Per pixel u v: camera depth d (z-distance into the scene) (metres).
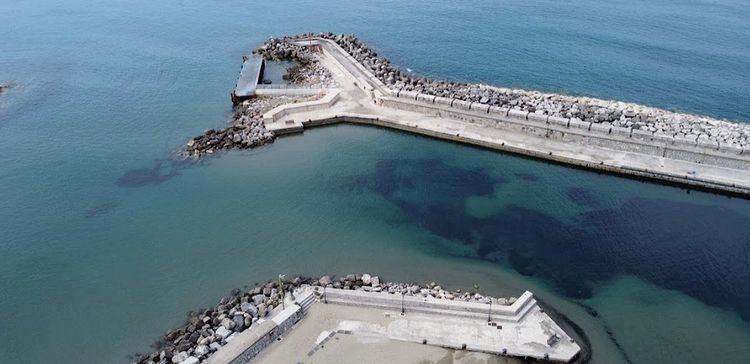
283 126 72.50
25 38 117.44
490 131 70.25
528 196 58.50
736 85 87.50
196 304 44.19
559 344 38.47
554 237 51.91
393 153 67.81
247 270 47.88
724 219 54.25
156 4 145.88
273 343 38.81
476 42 109.56
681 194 58.69
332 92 81.56
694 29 115.88
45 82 92.81
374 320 40.78
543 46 106.50
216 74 95.31
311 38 106.50
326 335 39.22
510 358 37.56
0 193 60.69
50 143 72.00
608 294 44.78
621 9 132.50
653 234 52.09
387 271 47.31
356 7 139.12
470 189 59.94
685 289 45.50
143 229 54.06
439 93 77.62
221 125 75.88
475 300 42.78
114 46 111.19
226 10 138.38
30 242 52.59
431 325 40.19
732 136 64.62
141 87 90.19
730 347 39.94
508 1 142.38
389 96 78.31
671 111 78.06
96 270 48.56
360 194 59.16
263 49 103.75
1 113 81.00
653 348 39.56
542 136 68.50
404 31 117.44
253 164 65.81
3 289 46.66
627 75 91.81
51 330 42.16
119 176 64.00
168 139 72.38
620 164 61.75
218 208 57.12
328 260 48.91
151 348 40.06
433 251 50.06
